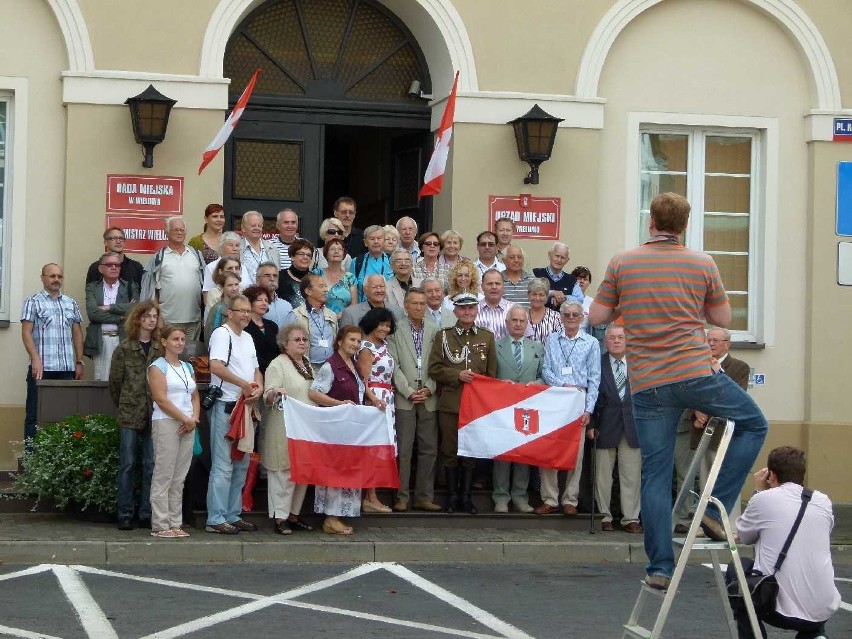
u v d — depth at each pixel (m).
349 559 10.84
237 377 10.98
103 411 11.91
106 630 8.01
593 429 12.00
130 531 11.04
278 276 12.06
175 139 13.33
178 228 12.27
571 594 9.66
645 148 14.80
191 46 13.40
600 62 14.34
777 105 14.84
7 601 8.80
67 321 12.61
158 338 10.91
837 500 14.71
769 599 7.28
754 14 14.80
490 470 12.45
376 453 11.36
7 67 13.12
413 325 12.05
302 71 14.38
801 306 14.86
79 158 13.12
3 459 13.07
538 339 12.45
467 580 10.12
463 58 14.05
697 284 6.87
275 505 11.21
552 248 13.80
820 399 14.75
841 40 14.85
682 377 6.79
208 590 9.35
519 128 13.96
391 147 15.27
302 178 14.34
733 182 14.96
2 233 13.28
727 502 6.96
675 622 8.80
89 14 13.18
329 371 11.36
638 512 11.98
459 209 13.99
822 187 14.80
